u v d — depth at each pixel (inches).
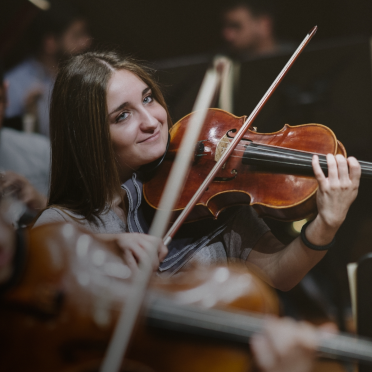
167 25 313.9
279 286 107.0
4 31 230.7
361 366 101.3
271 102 189.3
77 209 109.7
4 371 65.1
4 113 206.7
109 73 110.1
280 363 64.4
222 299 71.0
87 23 273.1
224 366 68.1
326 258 169.3
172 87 193.2
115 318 67.5
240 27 246.2
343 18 298.2
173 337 68.6
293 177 104.4
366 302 110.5
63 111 112.0
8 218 137.6
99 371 65.1
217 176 109.6
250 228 113.2
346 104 184.7
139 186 111.3
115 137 109.4
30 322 66.3
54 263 69.2
